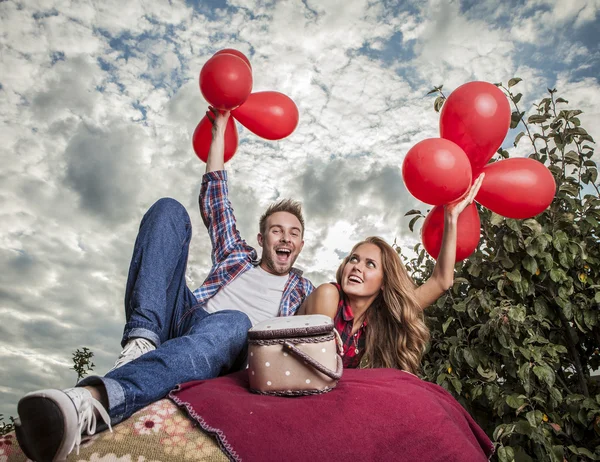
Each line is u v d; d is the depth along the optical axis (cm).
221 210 235
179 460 112
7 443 111
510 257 270
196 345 146
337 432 124
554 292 271
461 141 191
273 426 121
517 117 286
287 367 138
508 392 255
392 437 128
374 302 214
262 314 219
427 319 287
